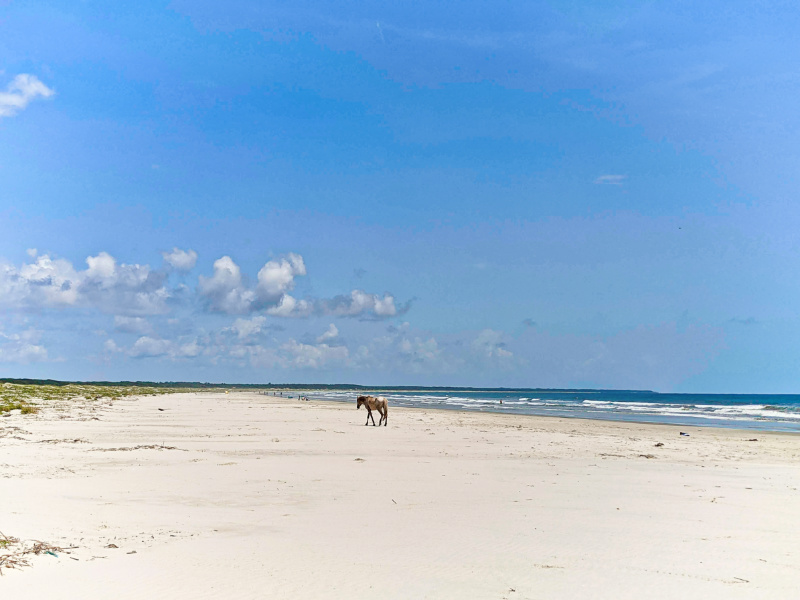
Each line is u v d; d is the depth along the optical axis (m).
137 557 10.18
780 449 32.69
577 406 107.88
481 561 10.50
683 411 89.56
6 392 73.38
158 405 76.31
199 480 18.44
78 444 27.08
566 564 10.41
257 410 69.00
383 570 9.86
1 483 16.61
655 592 9.06
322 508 14.84
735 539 12.34
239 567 9.80
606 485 19.02
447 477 20.08
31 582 8.62
